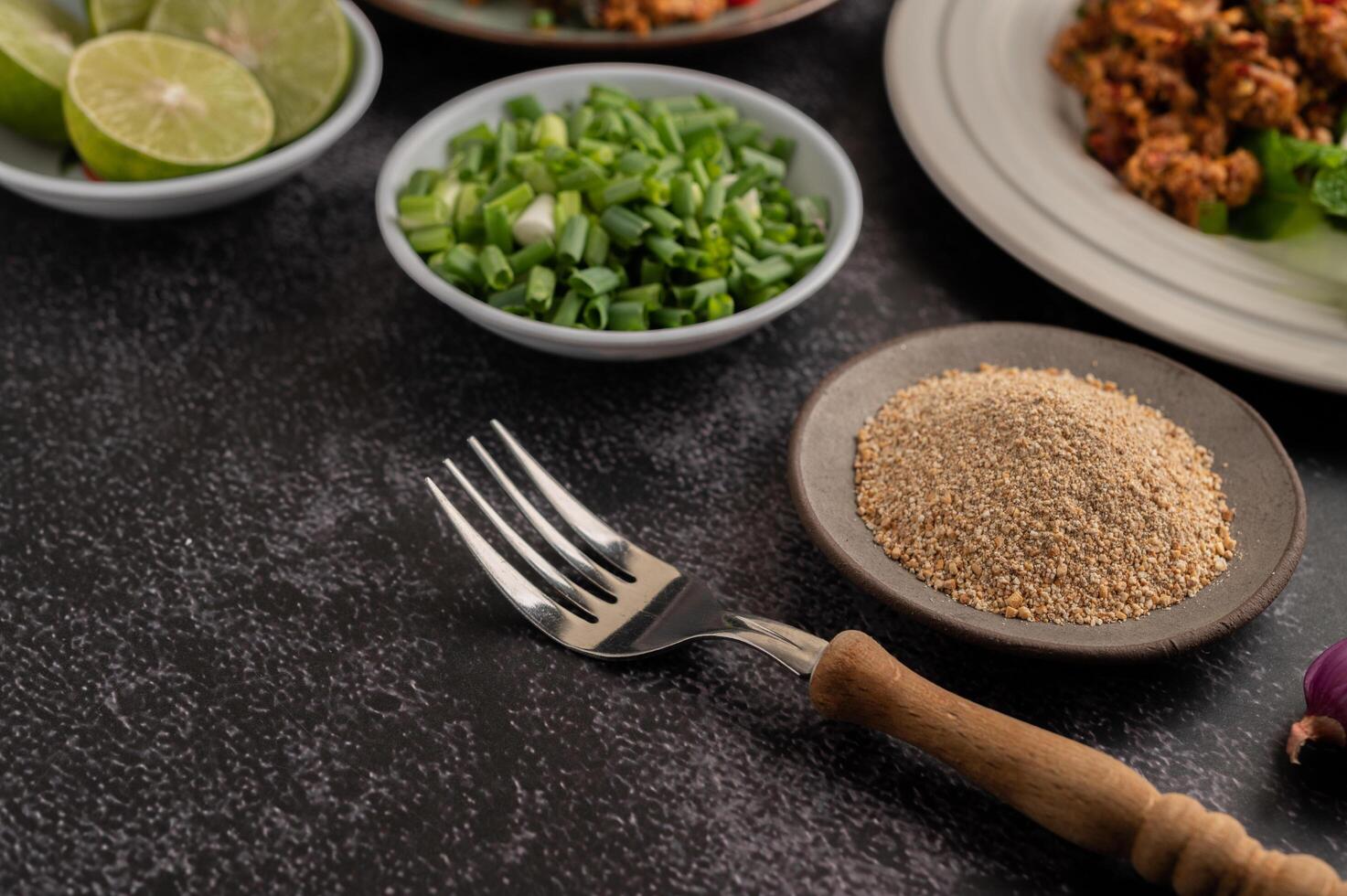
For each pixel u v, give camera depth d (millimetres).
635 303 394
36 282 439
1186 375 388
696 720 343
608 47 479
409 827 326
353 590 365
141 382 411
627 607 356
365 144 492
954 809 330
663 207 409
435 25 484
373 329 430
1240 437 375
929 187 480
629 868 321
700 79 458
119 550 371
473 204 419
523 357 423
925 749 324
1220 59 458
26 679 347
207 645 354
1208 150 455
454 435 401
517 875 320
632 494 387
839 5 562
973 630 330
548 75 456
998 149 463
